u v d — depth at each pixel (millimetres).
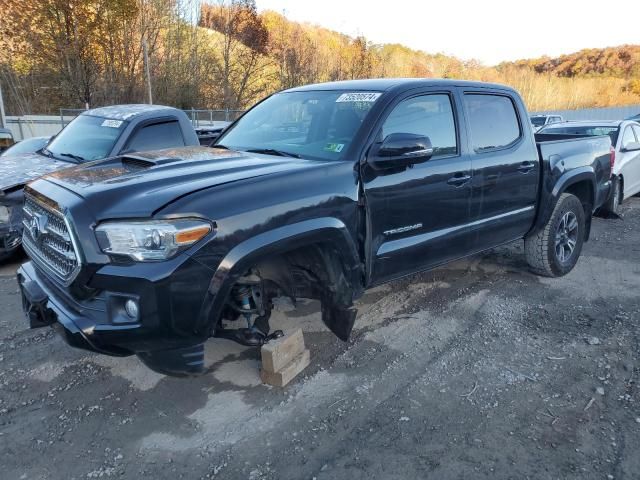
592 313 4531
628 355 3773
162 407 3162
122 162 3385
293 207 2928
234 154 3500
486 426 2961
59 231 2775
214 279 2609
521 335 4105
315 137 3717
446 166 3939
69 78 26812
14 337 4098
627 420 3016
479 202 4293
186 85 33062
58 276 2803
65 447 2816
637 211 9438
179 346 2650
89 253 2547
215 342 3945
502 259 6090
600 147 5945
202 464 2674
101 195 2629
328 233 3090
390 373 3525
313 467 2643
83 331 2578
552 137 6289
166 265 2492
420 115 3877
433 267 4121
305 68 35719
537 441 2832
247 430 2938
